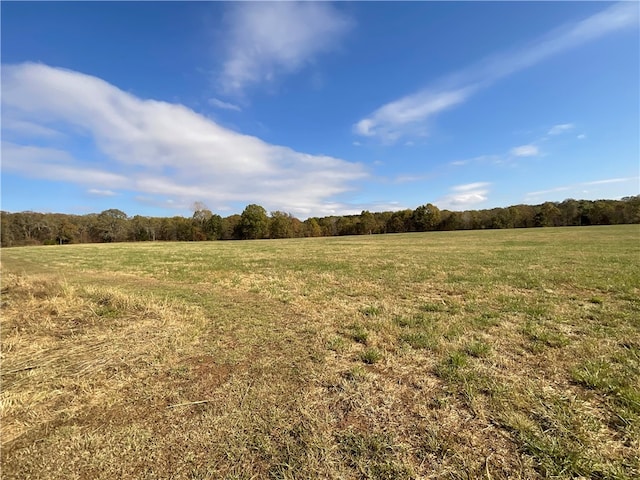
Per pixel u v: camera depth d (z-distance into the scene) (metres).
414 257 18.06
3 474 2.28
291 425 2.80
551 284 8.94
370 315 6.37
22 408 3.11
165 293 9.11
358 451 2.46
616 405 2.99
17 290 7.53
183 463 2.36
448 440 2.57
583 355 4.14
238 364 4.11
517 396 3.18
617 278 9.27
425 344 4.63
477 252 20.14
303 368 3.98
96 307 6.54
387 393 3.34
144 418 2.94
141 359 4.25
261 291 9.19
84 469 2.32
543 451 2.40
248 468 2.31
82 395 3.35
